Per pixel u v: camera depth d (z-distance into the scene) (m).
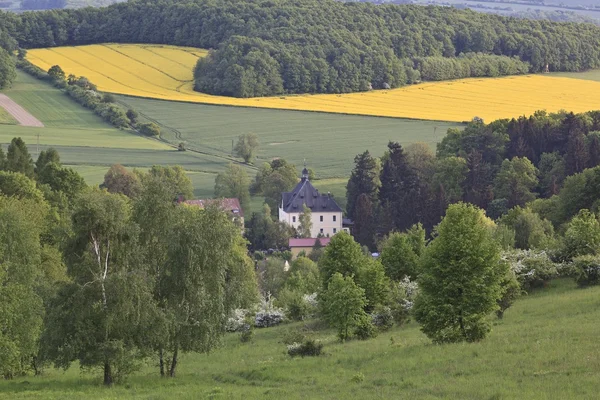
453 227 140.00
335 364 129.75
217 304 132.25
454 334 138.50
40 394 118.12
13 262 147.75
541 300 185.00
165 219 131.12
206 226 131.62
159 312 127.25
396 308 184.12
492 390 99.69
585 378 100.56
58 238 127.50
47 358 126.19
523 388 99.44
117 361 124.50
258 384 121.62
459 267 138.12
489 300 138.25
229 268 139.38
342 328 165.75
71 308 124.25
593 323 140.62
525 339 130.12
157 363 147.62
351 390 108.94
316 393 108.56
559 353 114.50
